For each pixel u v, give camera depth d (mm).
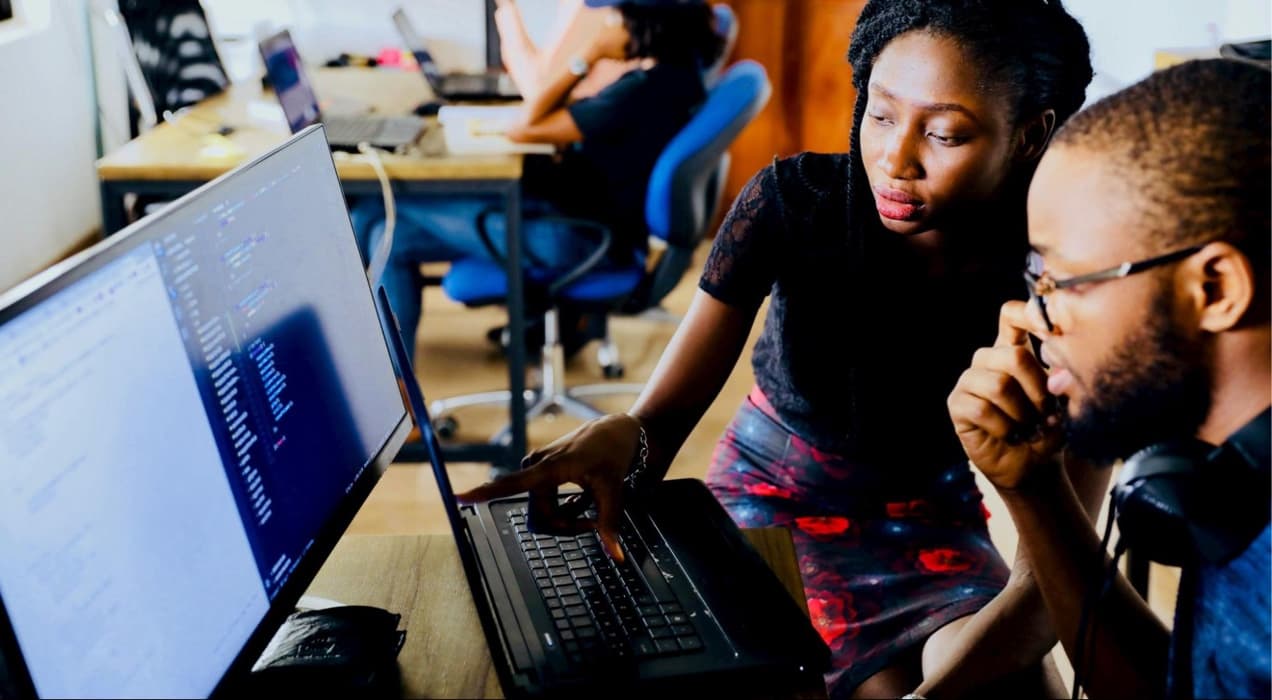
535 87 2760
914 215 1297
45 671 715
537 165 2857
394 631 1049
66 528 739
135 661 790
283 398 1006
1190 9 2994
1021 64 1215
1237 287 734
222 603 885
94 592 758
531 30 4230
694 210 2764
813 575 1402
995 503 2045
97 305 783
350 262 1172
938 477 1524
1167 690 864
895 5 1248
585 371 3553
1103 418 822
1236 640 775
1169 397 788
